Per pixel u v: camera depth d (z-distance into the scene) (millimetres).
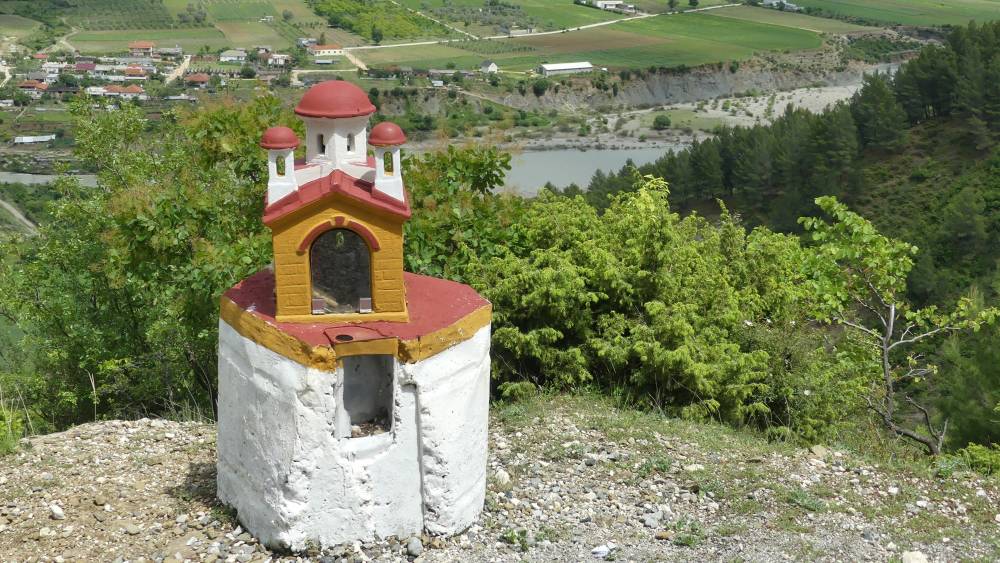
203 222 11555
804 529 6910
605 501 7238
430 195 11453
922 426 15195
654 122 114062
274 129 5938
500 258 10914
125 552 6332
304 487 6031
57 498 7043
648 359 9797
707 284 10883
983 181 54531
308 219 5988
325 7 173375
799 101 129625
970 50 60875
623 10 192250
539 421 8859
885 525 7090
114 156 15891
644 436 8586
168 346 12578
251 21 166500
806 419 10344
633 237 10594
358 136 6281
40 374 14641
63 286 14438
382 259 6148
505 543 6488
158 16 169000
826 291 10875
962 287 44969
